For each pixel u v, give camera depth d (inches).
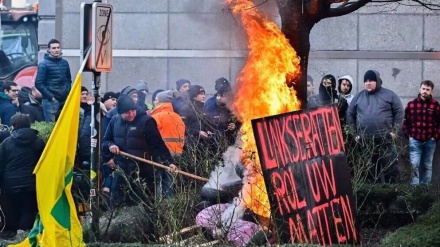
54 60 668.7
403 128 590.6
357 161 430.6
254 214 349.4
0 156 487.2
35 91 664.4
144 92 599.8
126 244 325.4
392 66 720.3
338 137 353.1
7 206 493.4
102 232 358.0
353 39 719.7
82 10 367.9
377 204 420.8
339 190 348.5
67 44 745.6
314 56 720.3
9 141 487.5
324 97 557.0
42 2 805.9
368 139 538.6
